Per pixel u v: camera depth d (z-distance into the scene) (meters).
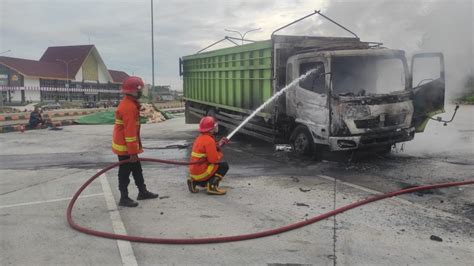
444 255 4.13
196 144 6.43
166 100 55.06
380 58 8.42
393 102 8.30
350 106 7.96
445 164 8.48
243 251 4.27
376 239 4.55
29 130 17.17
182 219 5.27
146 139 13.76
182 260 4.07
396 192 6.26
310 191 6.57
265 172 8.06
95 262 4.03
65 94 58.50
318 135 8.47
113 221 5.22
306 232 4.78
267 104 9.67
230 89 11.85
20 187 7.15
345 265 3.93
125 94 5.71
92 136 14.83
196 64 14.59
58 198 6.36
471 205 5.74
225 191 6.52
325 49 8.80
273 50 9.34
